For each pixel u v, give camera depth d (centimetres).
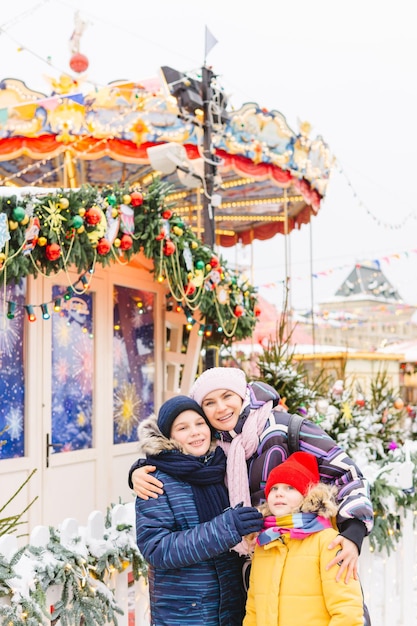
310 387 677
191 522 231
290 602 220
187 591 230
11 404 454
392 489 395
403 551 419
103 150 783
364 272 3231
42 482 471
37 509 465
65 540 252
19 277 374
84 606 247
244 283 602
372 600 384
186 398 249
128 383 576
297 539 225
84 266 412
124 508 286
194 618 228
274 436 250
